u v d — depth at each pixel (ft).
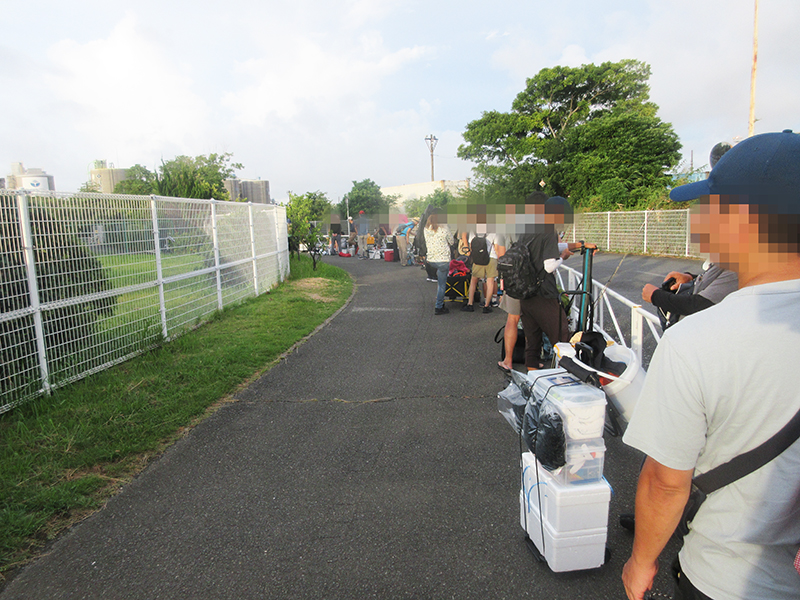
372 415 13.32
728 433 3.49
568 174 89.81
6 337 12.61
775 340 3.28
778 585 3.44
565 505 6.97
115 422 12.37
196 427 12.68
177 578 7.45
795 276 3.43
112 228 16.72
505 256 13.70
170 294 20.36
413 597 7.00
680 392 3.54
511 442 11.57
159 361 16.99
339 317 26.53
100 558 7.90
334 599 7.00
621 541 8.11
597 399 6.79
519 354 17.48
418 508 9.11
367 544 8.15
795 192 3.30
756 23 64.75
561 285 22.33
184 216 21.90
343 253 77.41
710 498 3.70
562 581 7.25
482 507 9.09
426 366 17.52
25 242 13.17
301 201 49.19
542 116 105.91
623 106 100.73
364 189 146.82
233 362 17.46
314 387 15.52
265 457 11.10
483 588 7.14
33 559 7.89
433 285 38.34
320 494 9.62
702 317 3.59
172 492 9.76
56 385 13.92
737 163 3.55
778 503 3.38
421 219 29.86
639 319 13.37
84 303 15.28
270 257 35.73
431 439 11.83
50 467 10.33
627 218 61.16
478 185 105.81
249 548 8.10
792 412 3.27
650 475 3.86
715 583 3.60
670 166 85.20
